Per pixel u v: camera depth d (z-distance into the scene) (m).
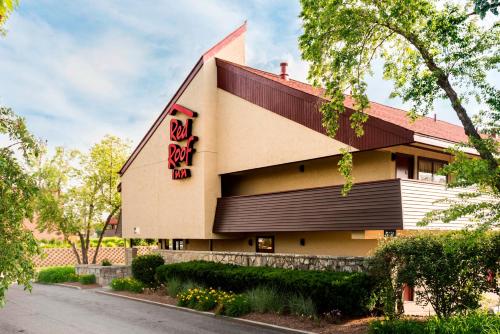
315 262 12.17
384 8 9.77
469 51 8.97
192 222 17.89
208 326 10.47
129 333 9.95
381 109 16.78
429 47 9.70
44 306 14.03
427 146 12.84
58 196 24.56
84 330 10.36
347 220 12.47
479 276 8.78
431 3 9.34
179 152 18.53
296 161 14.58
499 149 8.59
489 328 7.10
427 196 11.93
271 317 10.69
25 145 6.79
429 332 7.42
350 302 9.89
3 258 6.05
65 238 25.11
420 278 9.16
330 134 11.03
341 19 9.76
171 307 13.16
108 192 26.67
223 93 17.81
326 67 10.51
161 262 17.25
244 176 18.47
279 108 15.28
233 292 13.02
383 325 8.13
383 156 13.43
